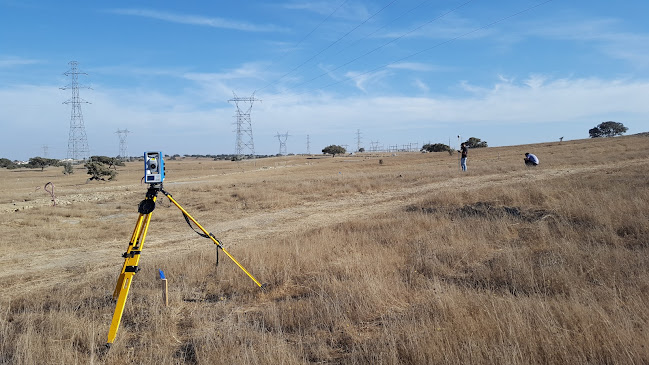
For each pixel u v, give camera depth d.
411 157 80.81
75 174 76.44
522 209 12.28
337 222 15.57
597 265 6.66
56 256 12.43
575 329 4.50
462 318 4.98
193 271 8.75
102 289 8.10
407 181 27.17
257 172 59.31
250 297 7.25
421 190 22.64
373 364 4.32
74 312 6.50
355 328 5.45
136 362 4.92
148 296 7.36
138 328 6.06
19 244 13.80
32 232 15.55
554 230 9.52
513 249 8.27
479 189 17.59
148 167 6.09
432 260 8.14
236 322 5.99
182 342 5.52
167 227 16.86
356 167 59.09
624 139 69.50
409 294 6.53
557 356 4.06
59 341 5.32
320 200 22.45
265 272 8.31
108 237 15.09
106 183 48.75
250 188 27.81
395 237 10.58
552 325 4.59
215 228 16.45
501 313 5.00
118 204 24.17
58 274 10.41
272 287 7.65
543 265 7.14
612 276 6.19
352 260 8.43
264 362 4.41
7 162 115.00
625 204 10.32
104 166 54.84
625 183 14.62
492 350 4.14
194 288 7.80
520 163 33.19
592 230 8.87
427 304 5.76
